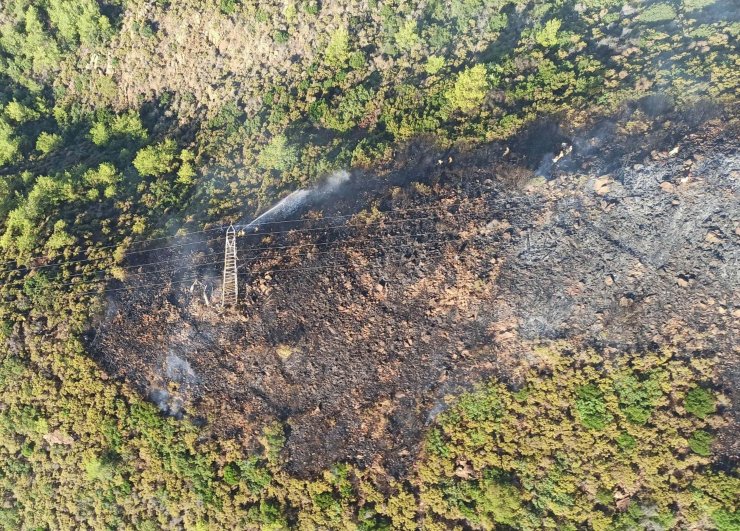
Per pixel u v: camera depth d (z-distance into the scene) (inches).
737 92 1705.2
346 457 1549.0
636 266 1550.2
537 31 2052.2
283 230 1786.4
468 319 1599.4
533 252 1622.8
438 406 1542.8
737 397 1395.2
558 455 1437.0
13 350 1728.6
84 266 1812.3
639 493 1385.3
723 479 1325.0
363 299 1657.2
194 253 1812.3
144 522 1584.6
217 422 1611.7
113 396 1633.9
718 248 1526.8
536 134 1803.6
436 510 1467.8
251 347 1660.9
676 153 1633.9
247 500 1552.7
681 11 2032.5
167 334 1701.5
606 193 1638.8
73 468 1640.0
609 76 1882.4
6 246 1921.8
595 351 1485.0
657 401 1412.4
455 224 1689.2
